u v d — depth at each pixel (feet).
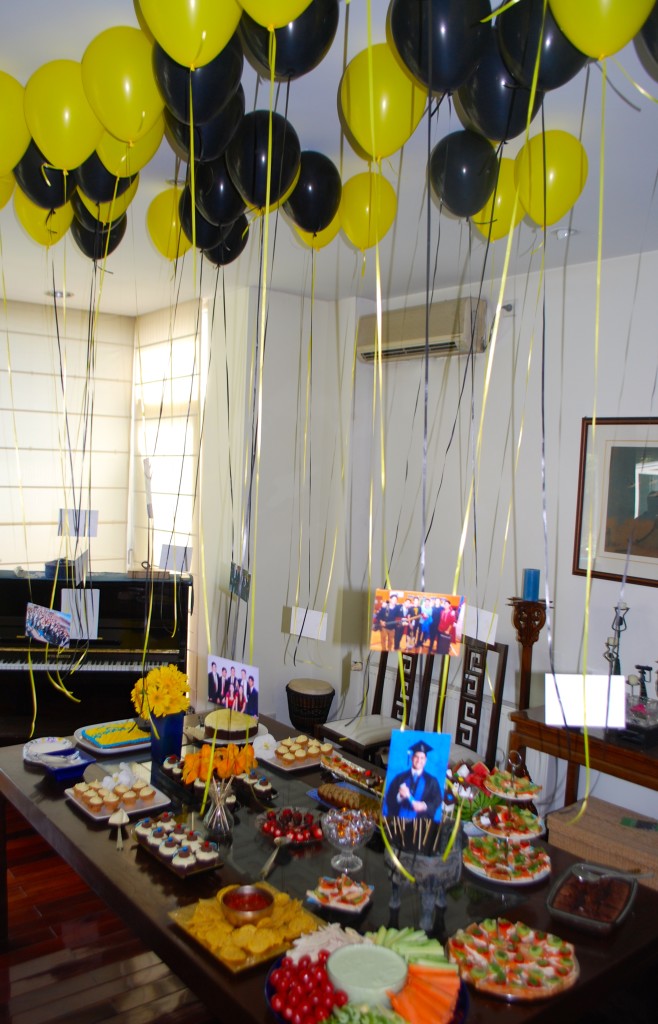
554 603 11.48
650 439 10.27
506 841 6.31
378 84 6.19
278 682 15.01
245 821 6.74
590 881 5.84
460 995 4.45
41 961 8.05
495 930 5.04
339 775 7.65
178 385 16.61
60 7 6.00
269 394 14.43
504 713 12.04
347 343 14.69
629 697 9.41
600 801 9.55
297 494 14.97
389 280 12.84
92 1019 7.20
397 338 13.56
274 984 4.44
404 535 14.14
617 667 9.46
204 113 5.87
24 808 7.18
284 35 5.33
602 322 10.91
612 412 10.79
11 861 10.21
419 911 5.42
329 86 6.96
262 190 6.88
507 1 5.45
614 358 10.77
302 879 5.80
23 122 7.10
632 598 10.47
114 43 6.07
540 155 6.80
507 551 12.19
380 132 6.38
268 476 14.49
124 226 9.30
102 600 12.43
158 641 12.48
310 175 7.81
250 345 14.16
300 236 9.88
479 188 7.11
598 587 10.89
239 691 5.86
